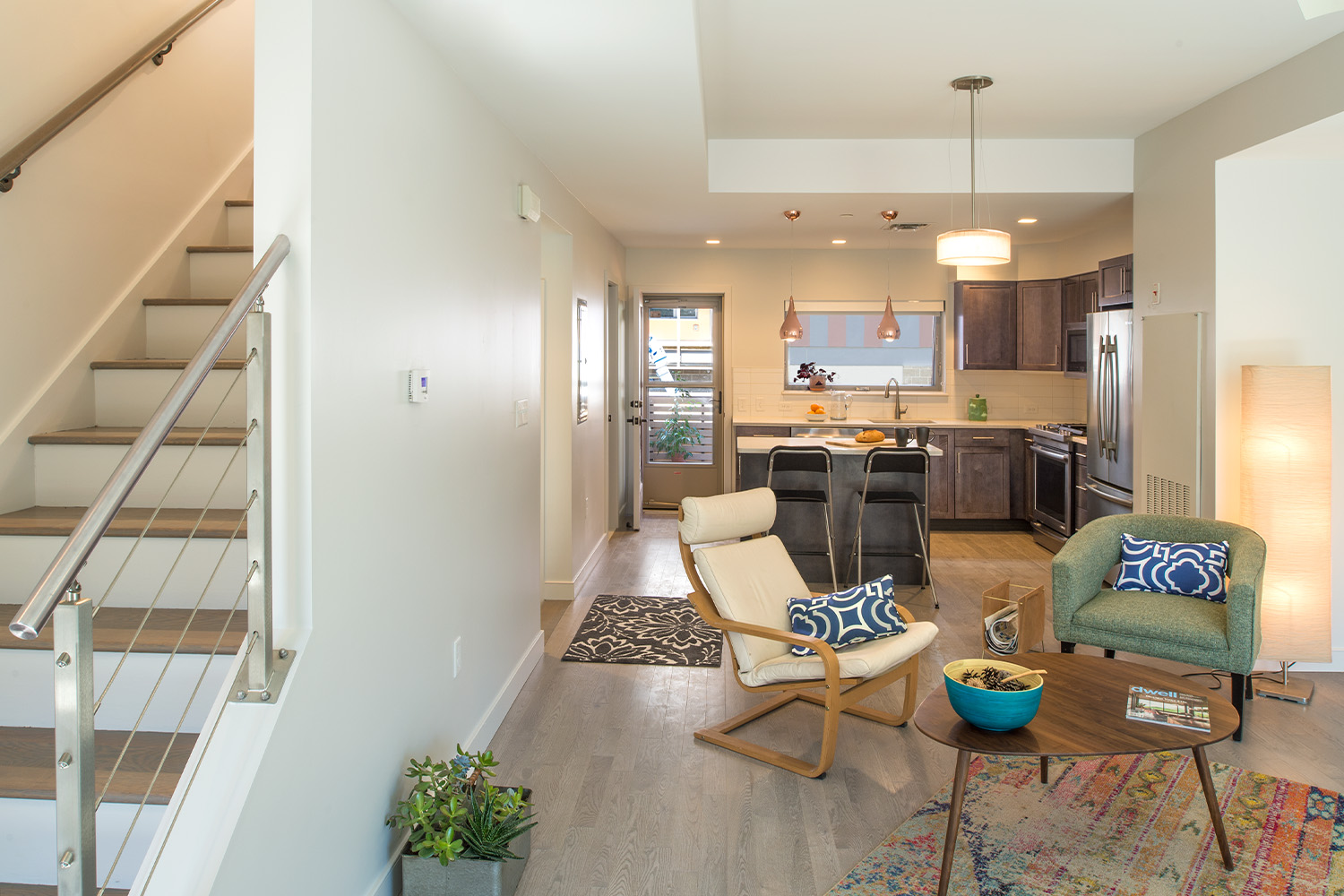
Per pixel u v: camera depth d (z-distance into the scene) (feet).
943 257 14.23
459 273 9.91
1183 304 15.42
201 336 10.25
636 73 10.15
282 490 6.36
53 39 8.93
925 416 27.07
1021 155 17.54
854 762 10.68
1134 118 15.83
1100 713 8.48
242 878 5.48
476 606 10.68
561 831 9.07
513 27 8.68
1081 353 23.47
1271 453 12.76
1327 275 14.16
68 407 9.07
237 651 6.88
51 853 6.40
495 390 11.46
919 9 11.05
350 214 7.01
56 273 8.97
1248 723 11.78
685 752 10.97
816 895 7.92
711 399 28.40
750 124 16.49
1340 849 8.62
